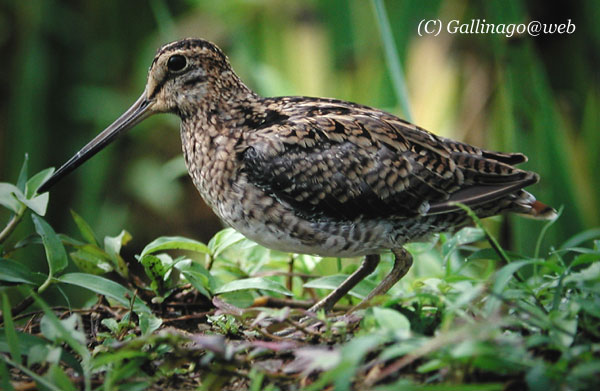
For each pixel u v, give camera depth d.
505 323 4.42
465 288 4.88
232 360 4.73
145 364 5.14
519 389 4.55
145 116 6.98
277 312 4.97
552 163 9.10
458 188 6.46
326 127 6.38
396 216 6.40
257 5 10.48
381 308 4.64
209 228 11.52
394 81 7.88
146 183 11.04
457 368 4.34
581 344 4.74
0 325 5.82
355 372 4.38
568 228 9.15
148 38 11.84
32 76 11.25
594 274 4.85
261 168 6.34
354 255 6.54
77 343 4.77
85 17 11.88
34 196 6.21
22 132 11.15
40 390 4.69
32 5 11.42
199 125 6.74
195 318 6.35
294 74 10.34
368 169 6.32
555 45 10.72
